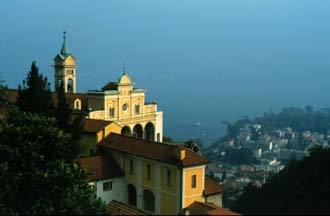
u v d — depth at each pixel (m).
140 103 128.75
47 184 61.44
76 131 82.19
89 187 64.00
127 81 124.50
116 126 91.31
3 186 61.50
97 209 56.78
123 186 83.81
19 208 63.16
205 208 58.00
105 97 118.88
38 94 84.25
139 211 51.62
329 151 65.88
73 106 119.56
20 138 66.25
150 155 78.44
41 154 66.62
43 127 68.31
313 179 57.75
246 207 53.94
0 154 65.88
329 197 52.53
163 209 77.50
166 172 76.44
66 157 68.69
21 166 64.19
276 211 47.31
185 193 73.94
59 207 58.12
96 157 83.56
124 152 82.44
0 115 86.75
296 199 52.78
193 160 74.62
